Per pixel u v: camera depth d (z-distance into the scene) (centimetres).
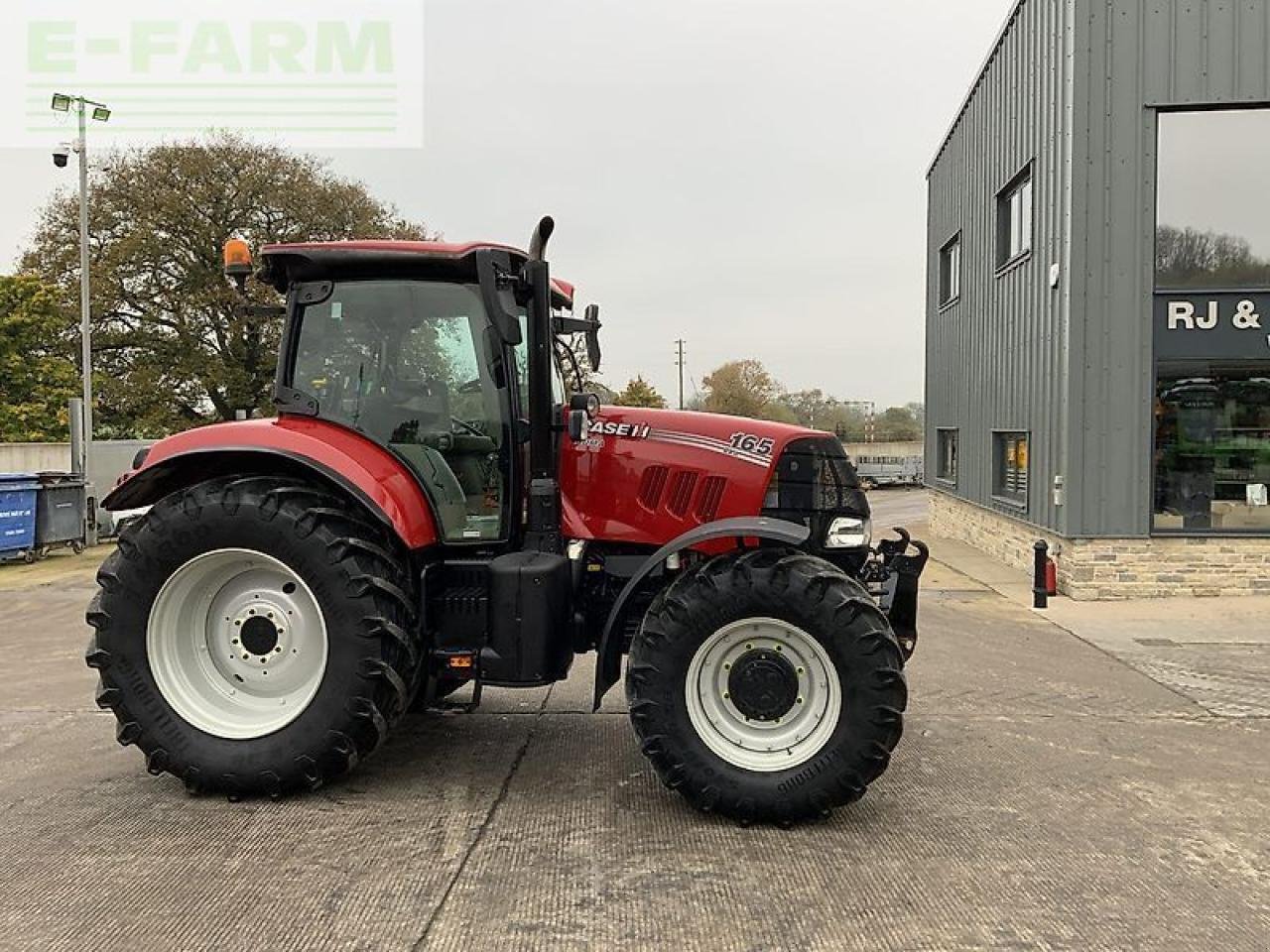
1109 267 1059
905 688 411
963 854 390
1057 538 1145
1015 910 342
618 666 440
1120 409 1063
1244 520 1069
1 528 1486
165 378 2647
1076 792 467
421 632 452
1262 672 737
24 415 2923
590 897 348
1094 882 366
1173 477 1076
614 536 481
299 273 484
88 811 431
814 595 409
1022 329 1312
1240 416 1063
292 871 369
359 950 312
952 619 976
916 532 2120
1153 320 1059
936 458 2091
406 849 389
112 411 2677
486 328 467
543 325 455
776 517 468
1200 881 369
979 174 1595
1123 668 751
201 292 2611
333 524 437
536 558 454
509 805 438
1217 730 581
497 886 357
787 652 420
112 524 1905
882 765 407
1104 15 1049
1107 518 1069
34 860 379
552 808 434
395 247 467
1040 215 1214
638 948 314
